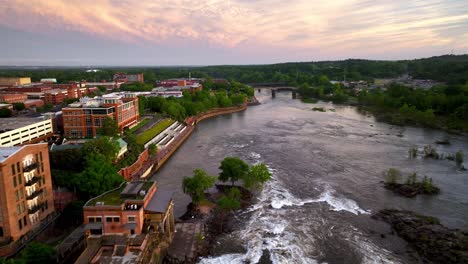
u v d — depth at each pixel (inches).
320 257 2945.4
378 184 4596.5
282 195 4232.3
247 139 7431.1
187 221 3560.5
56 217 3444.9
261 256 2967.5
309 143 6914.4
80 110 6427.2
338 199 4114.2
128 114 7465.6
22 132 5846.5
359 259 2908.5
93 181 3676.2
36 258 2485.2
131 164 4982.8
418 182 4507.9
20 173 2972.4
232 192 3870.6
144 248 2662.4
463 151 6156.5
